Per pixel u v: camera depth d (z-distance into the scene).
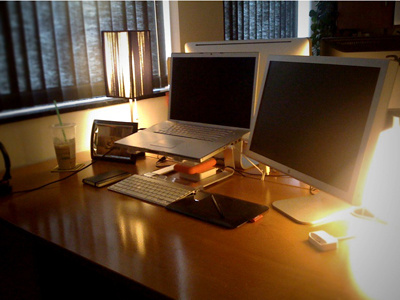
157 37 2.50
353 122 1.03
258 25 3.48
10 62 1.81
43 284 1.55
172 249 1.04
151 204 1.35
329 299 0.81
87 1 2.08
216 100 1.63
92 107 2.01
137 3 2.34
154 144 1.58
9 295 1.81
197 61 1.68
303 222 1.14
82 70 2.09
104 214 1.28
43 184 1.58
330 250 1.00
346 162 1.04
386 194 1.11
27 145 1.82
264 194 1.39
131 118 2.04
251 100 1.51
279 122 1.31
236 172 1.64
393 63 0.94
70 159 1.73
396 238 1.05
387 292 0.83
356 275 0.89
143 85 1.99
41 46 1.92
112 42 1.94
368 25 3.83
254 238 1.08
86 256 1.02
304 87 1.21
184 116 1.75
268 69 1.39
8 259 1.77
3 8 1.76
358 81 1.02
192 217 1.23
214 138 1.54
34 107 1.92
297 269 0.92
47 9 1.91
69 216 1.28
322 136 1.12
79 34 2.06
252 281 0.89
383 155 1.09
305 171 1.18
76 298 1.62
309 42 1.51
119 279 0.94
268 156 1.35
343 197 1.03
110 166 1.78
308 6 4.31
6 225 1.27
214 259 0.99
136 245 1.07
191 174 1.53
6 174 1.54
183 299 0.83
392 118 1.11
